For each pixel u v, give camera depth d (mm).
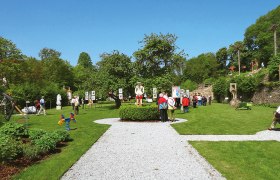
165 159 9898
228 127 17953
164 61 37656
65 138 13219
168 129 17422
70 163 9312
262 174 8070
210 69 106875
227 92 57562
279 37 79250
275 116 16438
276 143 12336
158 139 13906
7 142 9555
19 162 9398
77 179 7801
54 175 8039
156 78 36094
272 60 47625
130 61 38844
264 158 9797
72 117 18312
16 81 49250
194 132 16016
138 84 24328
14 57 48875
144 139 13945
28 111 34594
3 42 47438
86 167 8977
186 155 10445
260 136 14375
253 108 36594
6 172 8352
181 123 20344
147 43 36812
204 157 10078
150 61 37500
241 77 52156
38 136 12109
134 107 22516
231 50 100000
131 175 8125
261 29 84812
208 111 31469
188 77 109438
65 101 60312
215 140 13383
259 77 48562
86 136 14727
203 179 7711
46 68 78875
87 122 22031
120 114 22906
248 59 93562
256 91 48406
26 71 58781
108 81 38156
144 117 22391
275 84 43656
